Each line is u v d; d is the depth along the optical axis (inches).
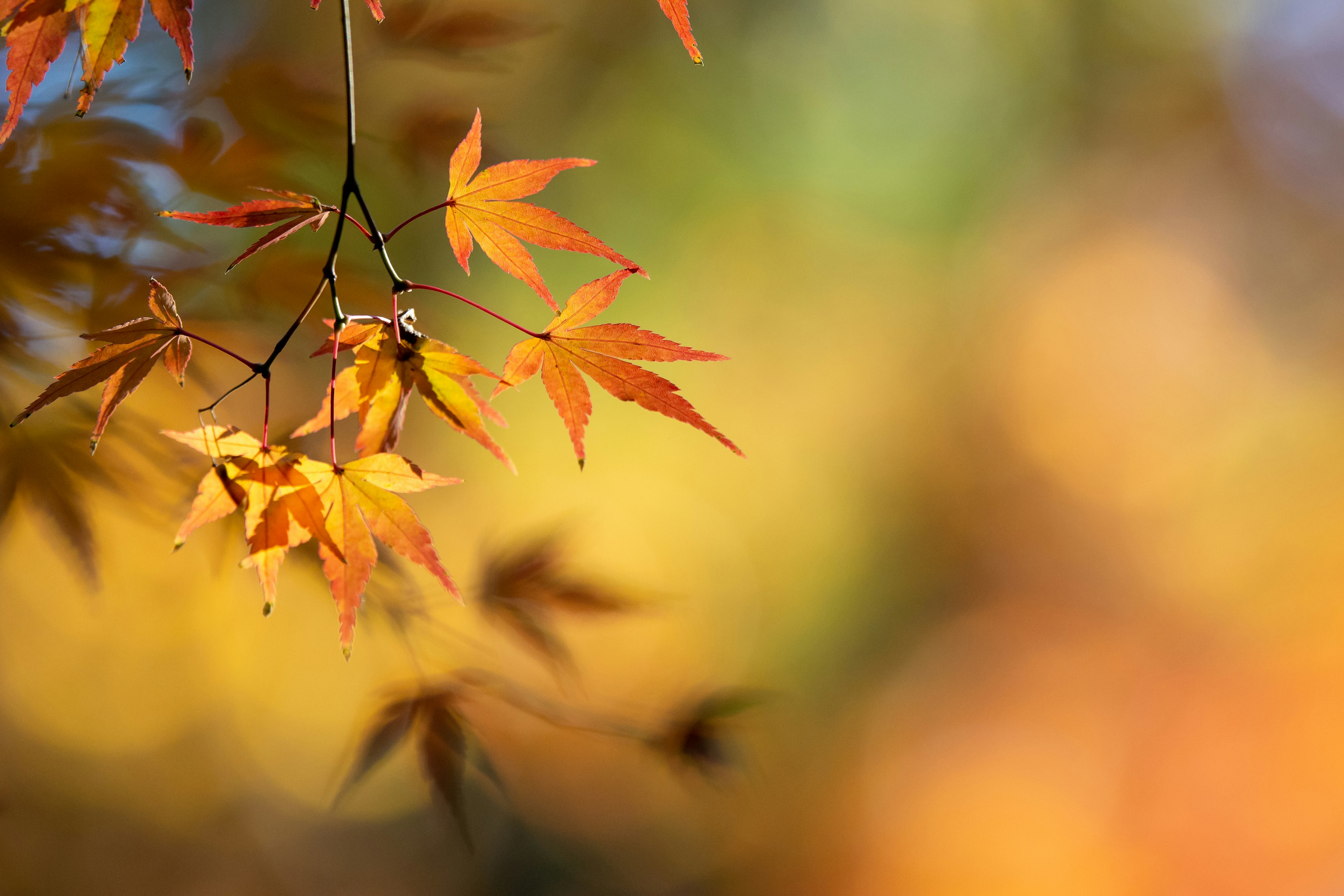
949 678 201.0
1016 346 204.2
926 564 204.4
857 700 192.2
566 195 153.3
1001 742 201.8
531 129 148.0
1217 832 193.8
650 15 157.6
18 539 72.0
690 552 172.4
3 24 49.5
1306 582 196.1
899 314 189.3
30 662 91.5
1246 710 198.2
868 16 173.9
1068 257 201.9
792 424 185.5
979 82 184.1
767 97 167.2
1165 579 210.7
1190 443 213.2
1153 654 208.8
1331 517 196.7
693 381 172.6
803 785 178.1
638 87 157.9
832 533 192.4
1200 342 214.2
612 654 159.0
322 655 106.9
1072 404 214.4
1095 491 216.7
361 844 146.8
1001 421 207.5
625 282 159.5
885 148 177.5
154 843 113.0
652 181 161.5
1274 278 208.5
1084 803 196.9
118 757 105.7
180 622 85.9
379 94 90.9
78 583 75.2
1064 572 213.8
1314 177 202.1
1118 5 189.2
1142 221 203.2
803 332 180.4
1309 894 186.2
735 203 167.3
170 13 49.7
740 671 175.9
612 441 163.5
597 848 157.1
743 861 172.2
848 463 194.2
